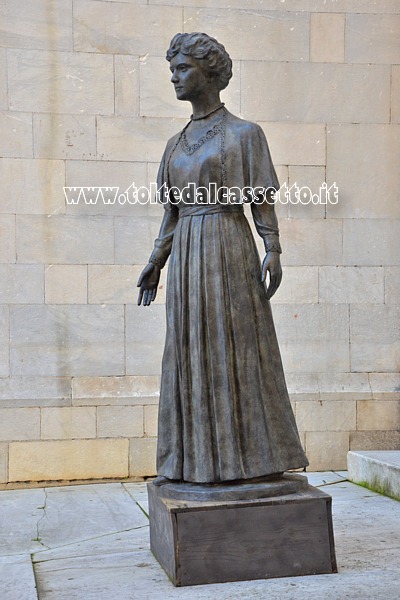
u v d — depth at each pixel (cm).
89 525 559
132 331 721
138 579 428
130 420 711
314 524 428
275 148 740
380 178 750
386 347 747
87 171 720
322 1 745
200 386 439
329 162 745
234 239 447
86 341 715
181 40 454
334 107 746
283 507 425
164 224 489
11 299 707
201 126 459
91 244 718
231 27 738
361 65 749
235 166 445
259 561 422
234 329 442
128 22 727
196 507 418
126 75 726
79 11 720
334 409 734
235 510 421
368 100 749
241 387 441
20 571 446
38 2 716
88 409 707
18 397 700
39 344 709
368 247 748
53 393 707
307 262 741
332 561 429
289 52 743
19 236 709
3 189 708
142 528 548
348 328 744
